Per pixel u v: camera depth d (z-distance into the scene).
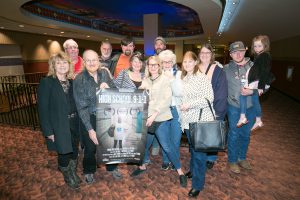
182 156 3.82
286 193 2.79
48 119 2.51
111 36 17.98
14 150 4.14
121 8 11.34
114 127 2.60
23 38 13.39
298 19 6.89
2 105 7.06
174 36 20.83
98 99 2.51
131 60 2.70
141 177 3.15
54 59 2.49
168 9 11.46
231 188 2.88
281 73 11.63
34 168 3.45
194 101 2.43
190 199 2.66
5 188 2.92
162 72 2.72
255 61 2.80
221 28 13.16
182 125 2.67
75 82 2.53
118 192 2.81
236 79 2.93
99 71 2.76
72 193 2.80
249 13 7.91
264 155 3.86
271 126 5.58
